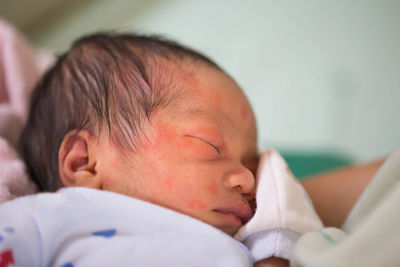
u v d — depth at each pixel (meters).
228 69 1.64
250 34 1.75
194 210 0.57
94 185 0.61
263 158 0.65
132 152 0.60
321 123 1.52
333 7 1.80
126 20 1.87
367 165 0.81
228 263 0.50
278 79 1.63
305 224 0.54
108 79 0.67
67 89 0.69
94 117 0.64
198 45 1.71
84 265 0.50
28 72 1.01
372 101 1.53
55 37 1.86
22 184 0.68
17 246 0.48
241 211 0.58
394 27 1.67
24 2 1.91
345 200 0.72
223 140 0.61
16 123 0.88
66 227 0.53
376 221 0.39
